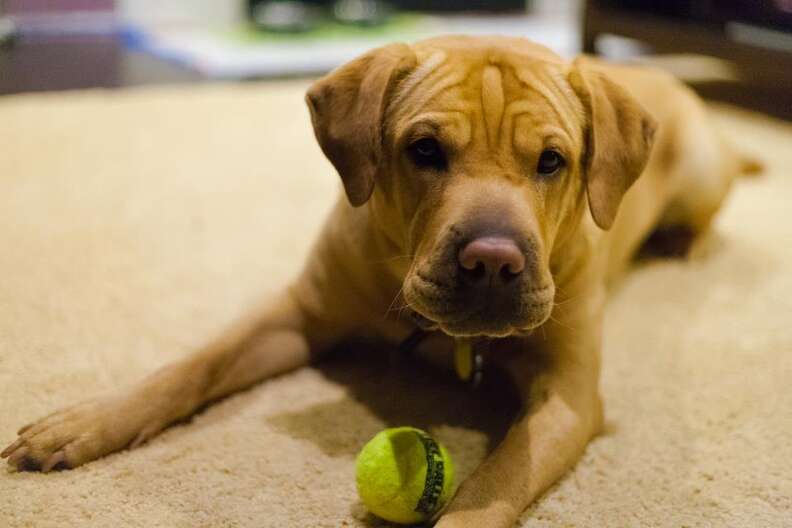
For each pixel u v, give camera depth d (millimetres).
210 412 933
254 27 3283
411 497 769
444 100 848
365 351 1059
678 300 1188
